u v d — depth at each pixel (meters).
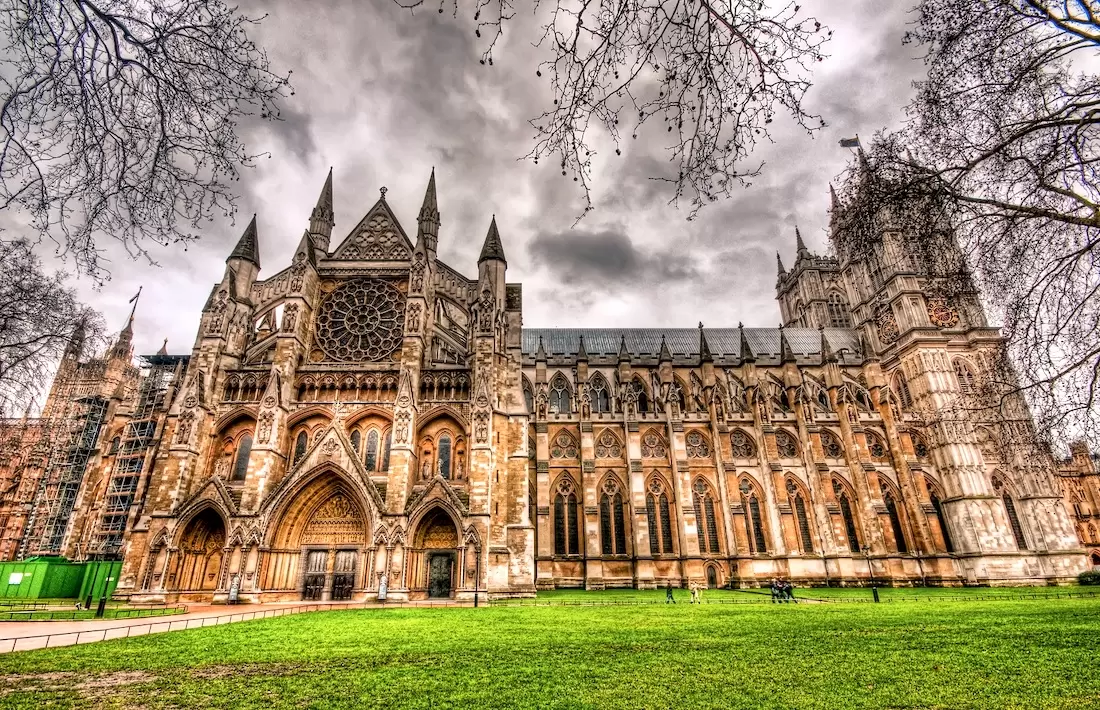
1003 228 17.80
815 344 100.56
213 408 55.34
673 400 82.50
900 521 78.44
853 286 105.81
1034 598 48.69
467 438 55.03
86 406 96.88
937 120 17.09
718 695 14.21
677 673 17.17
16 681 16.81
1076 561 73.31
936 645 21.81
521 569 54.62
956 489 77.31
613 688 15.20
